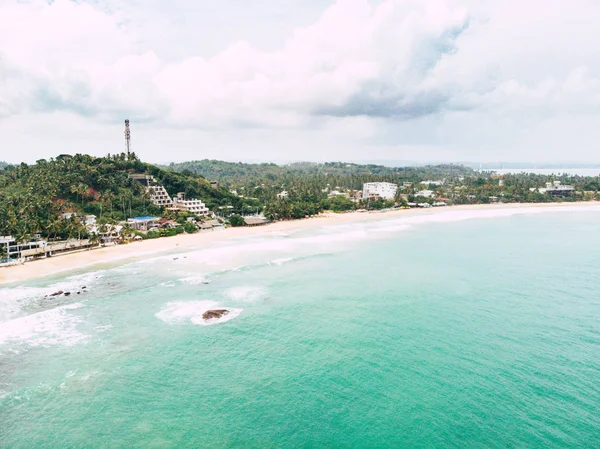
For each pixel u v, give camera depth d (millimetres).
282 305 61406
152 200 157125
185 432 34750
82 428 35312
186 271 80375
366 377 41875
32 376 42781
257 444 33250
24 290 68750
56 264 86062
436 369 42875
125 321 56094
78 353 47375
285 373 43062
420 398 38219
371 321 55031
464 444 32406
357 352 46844
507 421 34812
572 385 39438
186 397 39375
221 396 39438
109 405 38281
